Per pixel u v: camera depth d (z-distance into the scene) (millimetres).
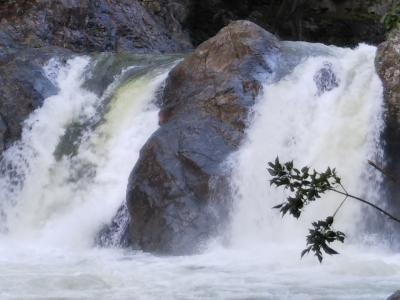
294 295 11680
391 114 17250
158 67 21938
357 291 11914
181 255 16422
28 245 18484
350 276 13188
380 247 16312
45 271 14180
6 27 25453
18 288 12508
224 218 16906
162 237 16859
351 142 17516
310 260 14492
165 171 17391
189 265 14727
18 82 22000
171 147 17719
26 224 20078
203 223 16750
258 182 17375
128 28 28234
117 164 20031
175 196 17109
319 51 19750
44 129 21438
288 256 15133
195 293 11945
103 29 27453
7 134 21109
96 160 20391
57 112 21812
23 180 20750
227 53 19094
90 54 23422
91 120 21609
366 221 16734
